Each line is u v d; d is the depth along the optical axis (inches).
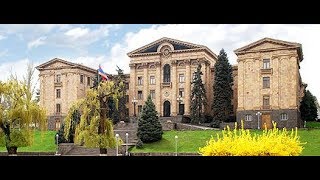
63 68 2023.9
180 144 1529.3
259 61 1879.9
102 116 912.9
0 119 833.5
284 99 1828.2
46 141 1439.5
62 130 1395.2
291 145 499.2
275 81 1846.7
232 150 495.2
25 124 858.8
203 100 2015.3
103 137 904.3
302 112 2014.0
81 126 904.3
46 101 2037.4
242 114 1884.8
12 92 854.5
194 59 2139.5
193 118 1996.8
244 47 1902.1
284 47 1835.6
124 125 1893.5
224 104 1921.8
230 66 1959.9
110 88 932.0
